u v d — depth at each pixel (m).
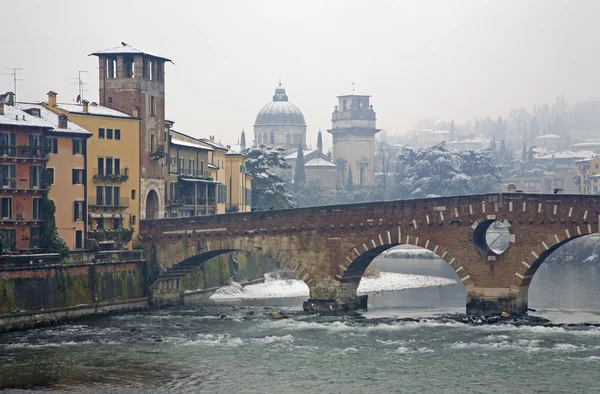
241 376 109.56
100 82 177.62
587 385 104.06
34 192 150.12
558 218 142.12
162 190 179.88
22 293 138.12
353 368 112.81
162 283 168.75
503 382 105.56
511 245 145.38
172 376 109.81
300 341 129.50
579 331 134.50
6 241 146.50
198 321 148.12
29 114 158.25
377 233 153.50
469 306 148.38
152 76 178.88
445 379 107.06
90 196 164.25
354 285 161.88
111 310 155.62
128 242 166.75
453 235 148.50
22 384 106.50
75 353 121.81
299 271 158.62
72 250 150.12
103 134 167.38
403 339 130.12
